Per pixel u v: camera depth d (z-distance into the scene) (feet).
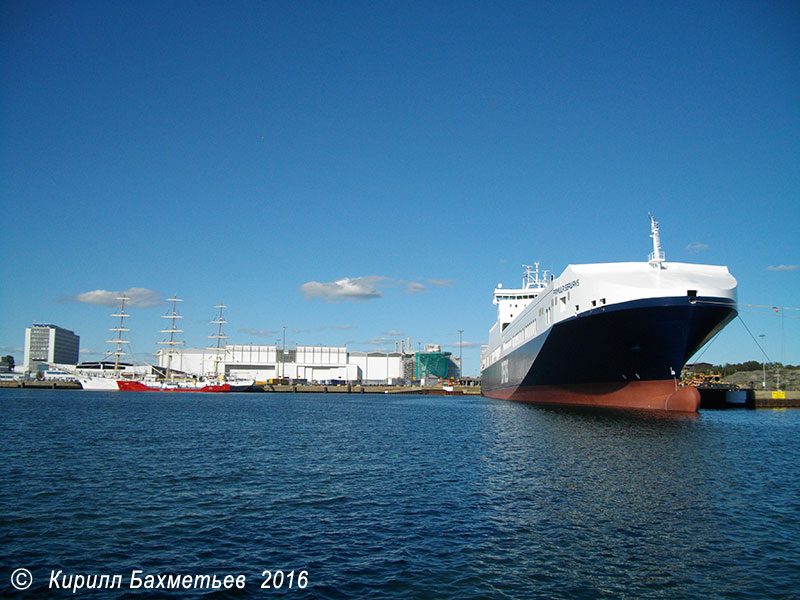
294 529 67.56
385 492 86.28
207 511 75.51
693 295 163.02
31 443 138.21
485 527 67.87
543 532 65.98
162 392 634.43
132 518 72.13
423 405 364.79
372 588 51.03
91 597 49.52
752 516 72.23
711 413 256.93
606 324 175.11
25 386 647.15
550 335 205.98
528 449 125.59
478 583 52.16
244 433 168.55
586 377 214.07
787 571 55.26
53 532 66.44
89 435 157.07
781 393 333.01
